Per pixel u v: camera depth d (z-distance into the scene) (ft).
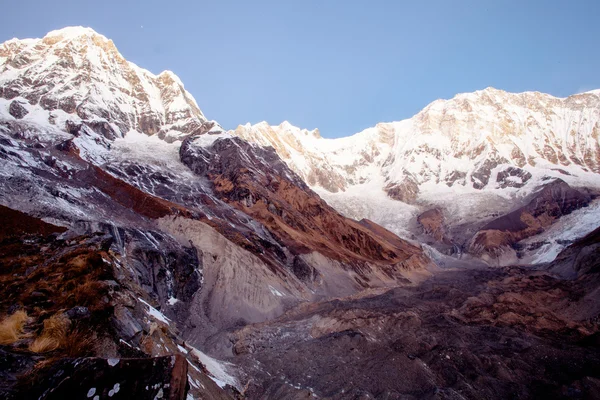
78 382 19.97
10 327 28.40
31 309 32.01
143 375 20.92
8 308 31.68
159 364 21.74
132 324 36.68
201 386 42.75
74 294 34.91
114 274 43.19
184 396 21.07
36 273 38.73
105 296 35.73
